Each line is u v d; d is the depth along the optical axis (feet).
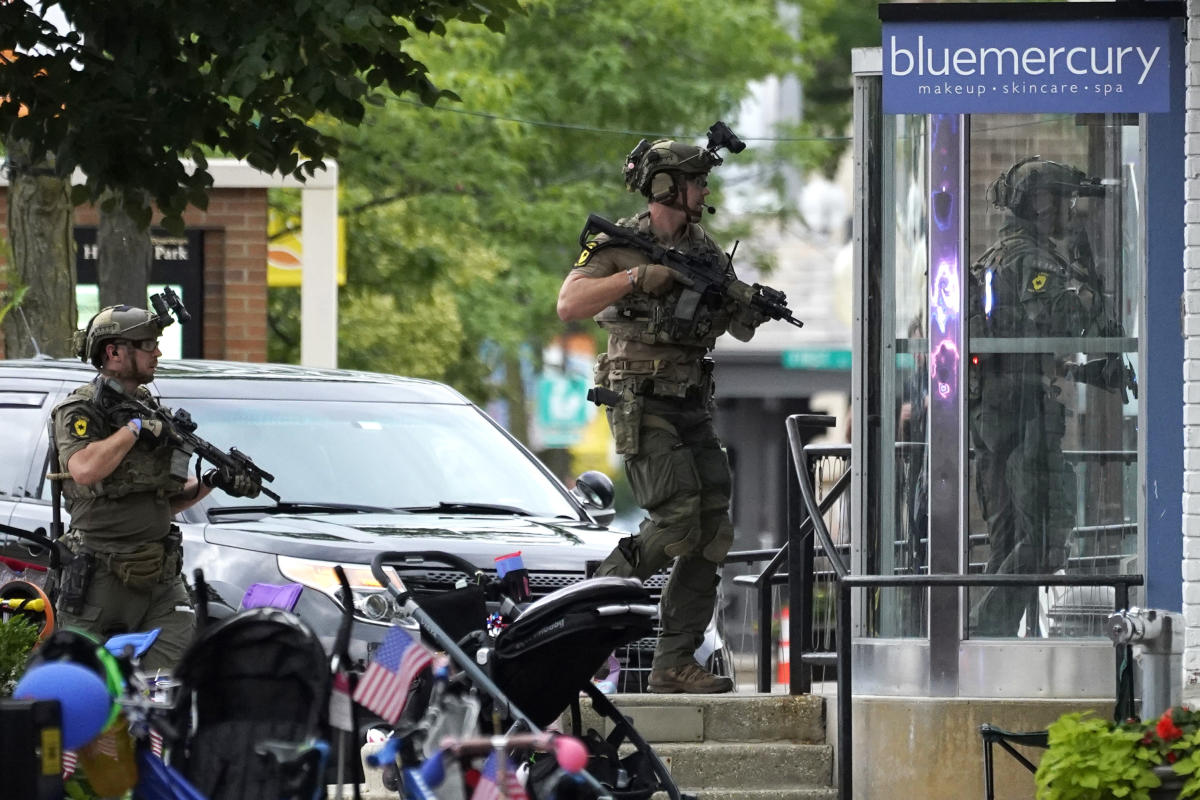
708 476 108.47
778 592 145.89
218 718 75.15
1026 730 110.63
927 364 115.03
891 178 115.65
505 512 130.93
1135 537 114.62
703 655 125.18
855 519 115.55
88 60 133.59
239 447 128.67
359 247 289.12
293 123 139.64
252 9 127.95
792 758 113.19
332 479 129.18
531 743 69.46
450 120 277.23
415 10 137.69
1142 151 112.98
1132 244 114.83
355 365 290.97
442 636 88.07
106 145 135.13
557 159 327.06
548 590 117.80
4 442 133.39
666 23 322.14
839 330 399.65
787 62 349.82
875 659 114.32
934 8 108.27
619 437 106.01
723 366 392.68
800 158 392.68
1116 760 85.97
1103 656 112.47
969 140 114.83
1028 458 115.03
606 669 119.85
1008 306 115.14
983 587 114.52
